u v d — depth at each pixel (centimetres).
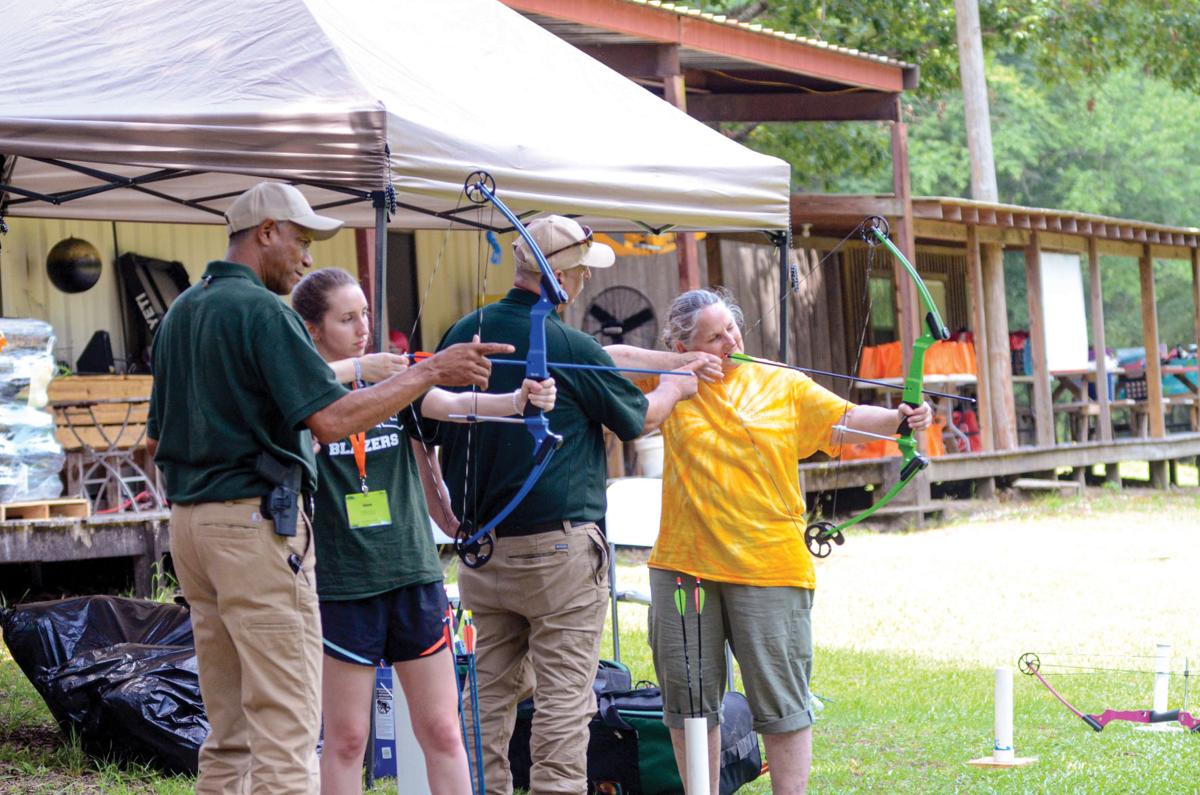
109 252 2344
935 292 4031
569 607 761
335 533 722
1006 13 4119
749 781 969
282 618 634
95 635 1113
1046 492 3400
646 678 1339
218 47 936
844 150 4203
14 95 897
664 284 3186
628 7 2250
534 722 761
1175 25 4275
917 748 1096
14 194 1154
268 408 637
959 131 5847
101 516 1697
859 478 2788
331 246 2680
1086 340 3719
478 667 802
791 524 812
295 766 634
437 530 876
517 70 1076
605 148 1025
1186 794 932
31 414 1761
